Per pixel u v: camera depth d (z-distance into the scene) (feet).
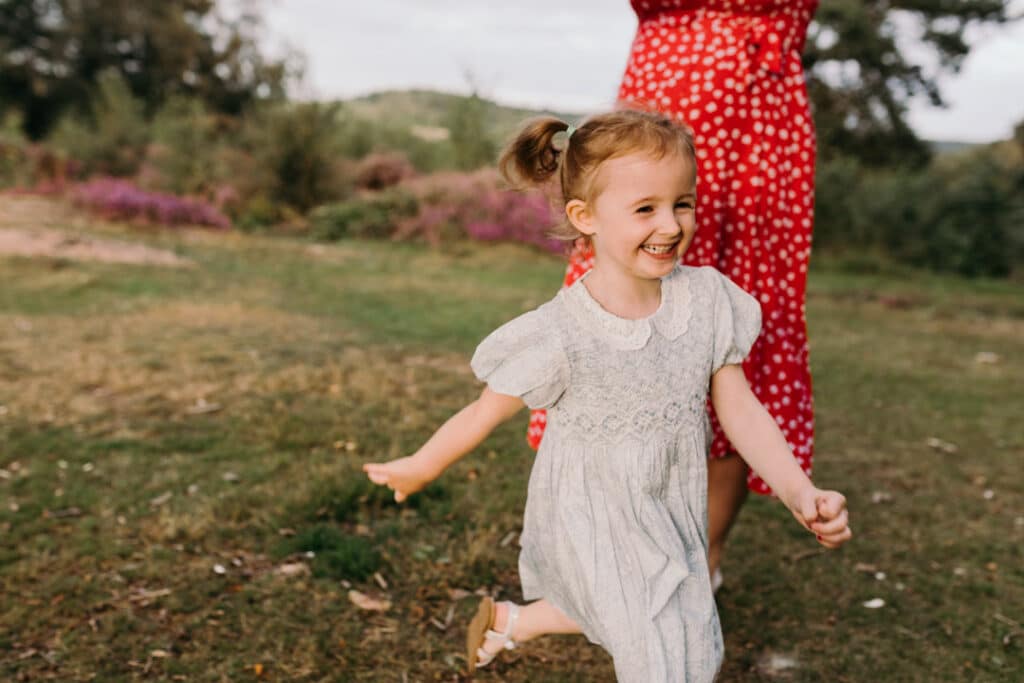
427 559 9.86
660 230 5.83
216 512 10.88
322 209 49.60
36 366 17.39
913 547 10.91
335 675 7.74
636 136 5.81
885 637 8.74
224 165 55.67
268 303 25.90
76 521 10.58
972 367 22.41
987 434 16.16
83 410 14.94
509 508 11.41
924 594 9.64
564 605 6.21
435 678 7.80
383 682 7.70
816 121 75.92
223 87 126.11
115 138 63.05
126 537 10.18
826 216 52.60
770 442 6.01
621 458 5.90
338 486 11.55
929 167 74.84
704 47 8.00
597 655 8.29
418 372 18.39
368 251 42.04
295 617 8.62
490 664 8.05
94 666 7.69
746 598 9.48
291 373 17.72
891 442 15.49
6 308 22.82
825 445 15.26
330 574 9.41
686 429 6.01
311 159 52.70
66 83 124.36
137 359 18.31
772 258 8.38
